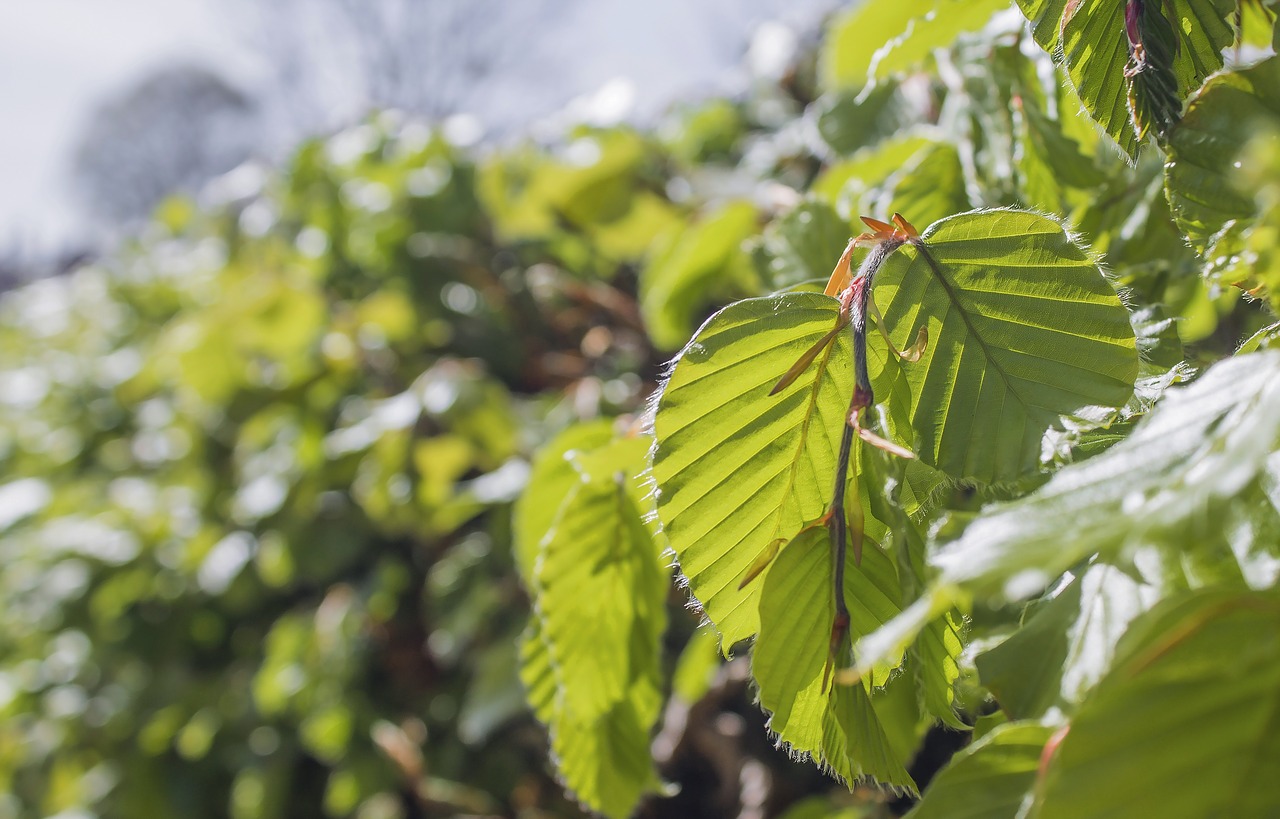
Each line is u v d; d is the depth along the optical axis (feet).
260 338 2.97
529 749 2.56
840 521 0.74
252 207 3.76
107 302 4.50
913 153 1.23
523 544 1.28
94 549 3.36
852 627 0.76
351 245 3.14
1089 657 0.68
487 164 2.83
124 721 3.24
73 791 3.21
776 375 0.77
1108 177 1.03
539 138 2.88
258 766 2.90
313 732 2.63
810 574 0.76
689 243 1.99
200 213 4.32
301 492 2.83
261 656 3.19
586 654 1.10
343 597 2.79
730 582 0.79
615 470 1.05
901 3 1.13
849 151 1.45
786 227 1.23
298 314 2.94
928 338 0.79
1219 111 0.73
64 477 3.97
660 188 2.68
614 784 1.14
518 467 2.29
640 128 2.92
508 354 3.01
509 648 2.23
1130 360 0.78
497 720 2.10
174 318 4.06
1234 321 1.32
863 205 1.18
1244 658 0.56
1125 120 0.81
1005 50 1.05
